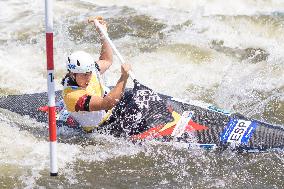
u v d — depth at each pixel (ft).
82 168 72.08
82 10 136.05
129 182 69.21
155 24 124.47
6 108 87.56
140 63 106.11
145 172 71.46
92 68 75.05
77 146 77.00
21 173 70.69
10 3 140.77
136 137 77.66
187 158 74.23
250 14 126.72
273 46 113.29
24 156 74.69
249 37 116.78
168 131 77.20
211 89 96.53
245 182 69.31
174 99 80.53
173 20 126.21
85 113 77.10
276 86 96.53
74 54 74.54
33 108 87.25
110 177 70.28
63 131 80.33
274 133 76.38
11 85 99.55
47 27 62.59
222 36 117.29
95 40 119.24
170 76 101.40
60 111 82.33
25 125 82.99
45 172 71.00
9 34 122.52
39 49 114.62
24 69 105.70
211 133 76.43
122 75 72.18
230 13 131.44
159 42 115.24
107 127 79.20
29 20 130.00
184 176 70.54
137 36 119.14
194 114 78.48
